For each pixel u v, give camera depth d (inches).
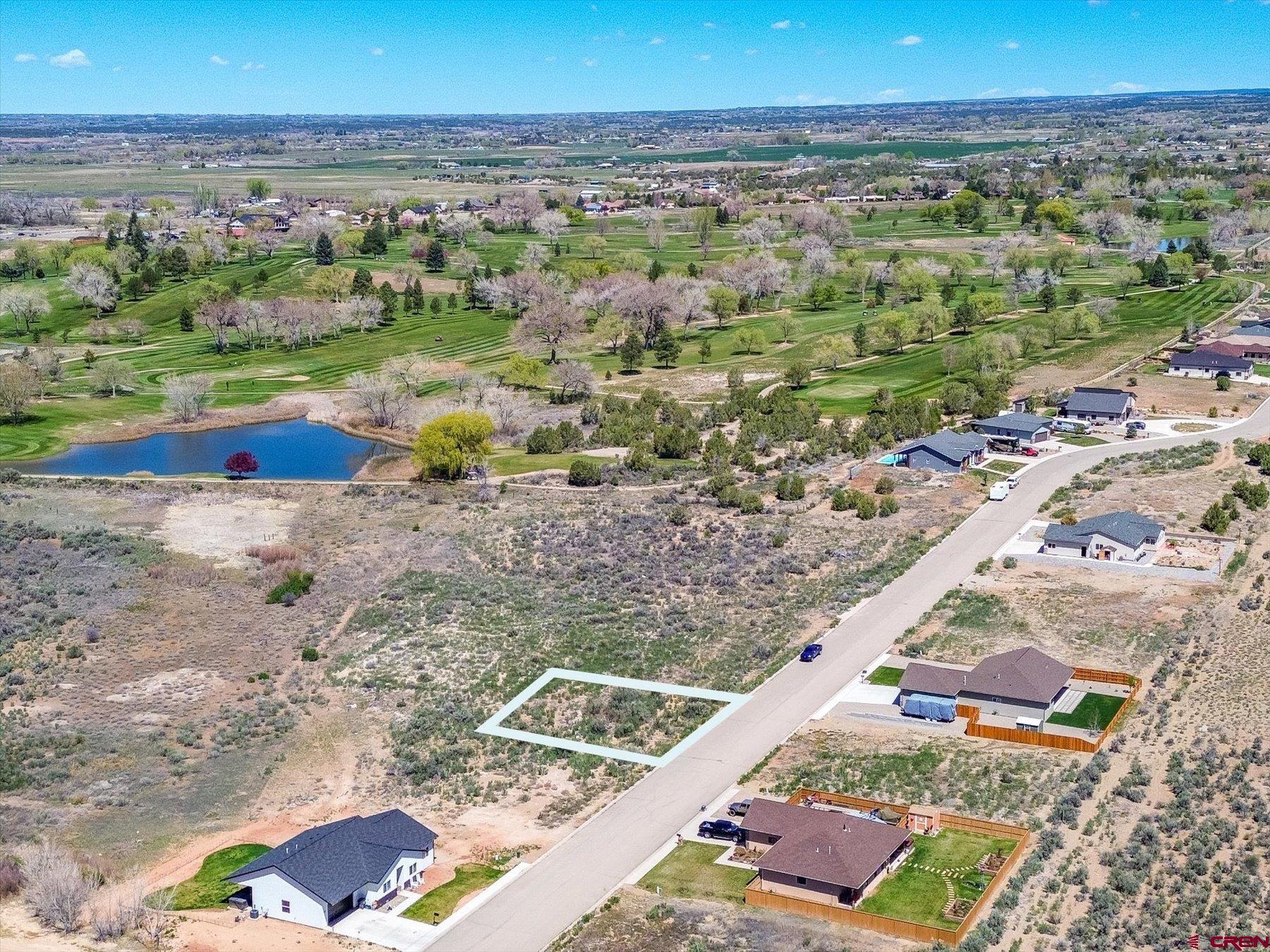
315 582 4749.0
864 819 2886.3
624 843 2987.2
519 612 4421.8
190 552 5068.9
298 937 2677.2
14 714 3799.2
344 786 3410.4
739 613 4367.6
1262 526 4985.2
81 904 2797.7
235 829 3203.7
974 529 5039.4
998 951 2484.0
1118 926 2559.1
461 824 3154.5
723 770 3319.4
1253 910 2598.4
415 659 4114.2
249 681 4020.7
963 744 3393.2
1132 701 3570.4
